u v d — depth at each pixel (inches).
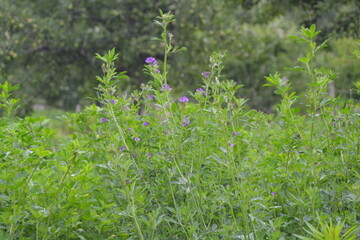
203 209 187.3
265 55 836.6
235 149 175.0
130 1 824.9
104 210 193.6
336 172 196.1
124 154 181.3
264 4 764.0
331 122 205.5
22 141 200.8
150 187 199.5
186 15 823.7
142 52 815.1
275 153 202.2
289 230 186.5
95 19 859.4
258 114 224.4
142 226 184.7
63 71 850.1
